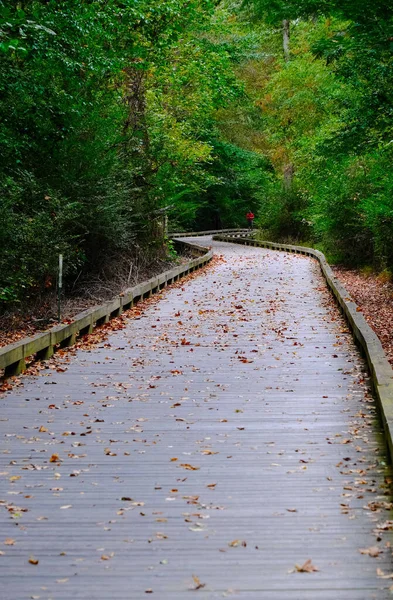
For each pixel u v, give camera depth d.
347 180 29.53
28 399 8.81
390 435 6.16
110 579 4.15
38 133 16.06
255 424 7.61
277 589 4.02
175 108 32.31
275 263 32.06
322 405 8.39
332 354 11.50
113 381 9.83
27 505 5.35
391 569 4.24
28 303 16.83
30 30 12.93
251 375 10.10
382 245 24.52
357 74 15.41
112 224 19.80
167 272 22.92
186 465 6.23
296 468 6.15
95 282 20.34
